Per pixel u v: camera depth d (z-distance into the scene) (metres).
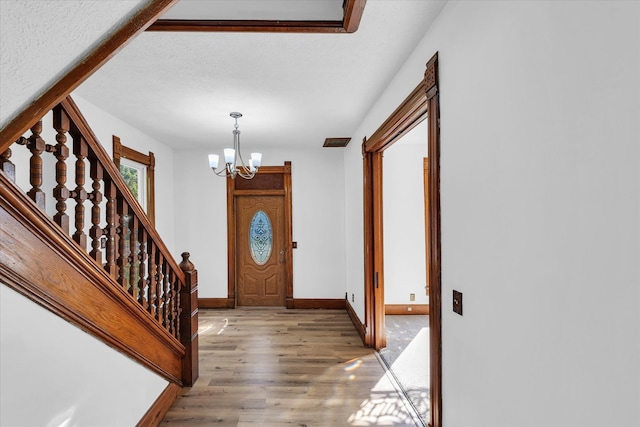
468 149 1.41
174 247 5.02
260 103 3.01
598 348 0.81
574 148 0.86
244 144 4.78
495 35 1.21
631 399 0.73
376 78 2.48
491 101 1.24
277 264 5.20
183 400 2.46
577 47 0.85
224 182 5.05
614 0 0.75
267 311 4.92
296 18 1.76
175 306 2.53
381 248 3.46
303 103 3.02
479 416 1.33
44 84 0.80
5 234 1.08
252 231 5.19
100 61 0.84
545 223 0.97
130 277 1.88
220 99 2.91
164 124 3.67
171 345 2.36
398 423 2.21
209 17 1.75
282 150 5.05
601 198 0.79
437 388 1.70
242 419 2.25
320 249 5.08
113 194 1.73
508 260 1.14
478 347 1.34
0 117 0.79
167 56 2.12
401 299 4.64
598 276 0.80
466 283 1.43
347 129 3.96
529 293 1.04
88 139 1.54
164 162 4.70
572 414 0.88
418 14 1.68
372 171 3.43
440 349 1.69
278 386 2.68
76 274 1.39
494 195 1.22
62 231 1.31
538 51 0.99
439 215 1.70
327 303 5.05
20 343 1.12
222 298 5.07
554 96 0.93
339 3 1.76
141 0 0.77
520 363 1.08
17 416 1.11
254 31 1.79
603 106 0.78
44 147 1.33
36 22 0.62
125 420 1.79
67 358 1.35
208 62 2.20
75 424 1.39
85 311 1.44
